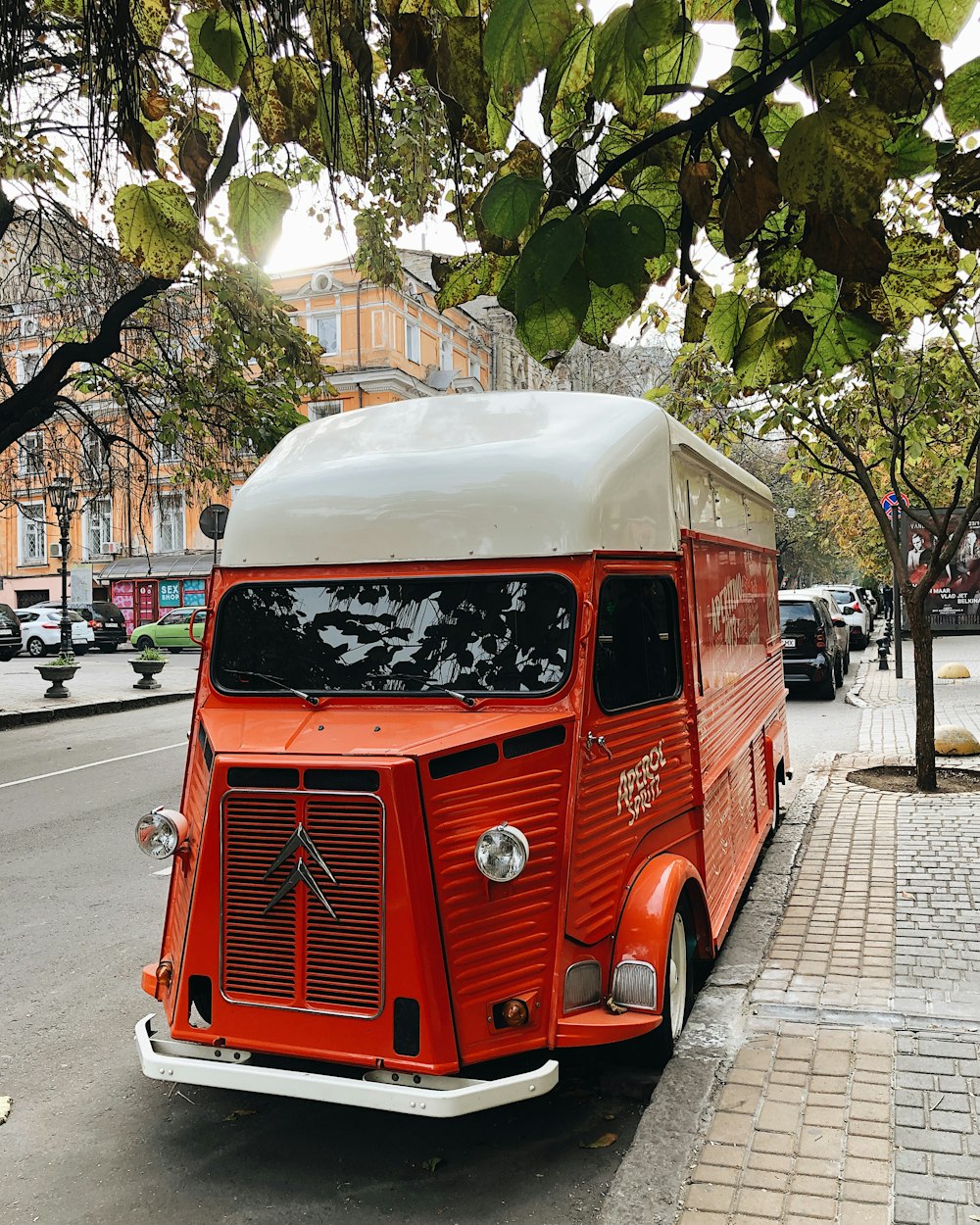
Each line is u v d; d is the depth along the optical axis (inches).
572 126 79.7
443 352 1637.6
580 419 179.0
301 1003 145.3
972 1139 142.6
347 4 83.1
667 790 185.5
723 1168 138.2
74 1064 189.2
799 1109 152.7
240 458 642.2
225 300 477.7
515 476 166.2
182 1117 168.9
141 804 427.2
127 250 92.9
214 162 102.5
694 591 205.5
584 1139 157.0
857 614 1247.5
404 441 183.2
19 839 369.1
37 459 743.1
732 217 71.9
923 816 331.6
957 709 605.0
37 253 550.9
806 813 344.5
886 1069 164.1
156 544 1670.8
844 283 83.4
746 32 77.8
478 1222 136.7
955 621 806.5
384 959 140.3
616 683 168.1
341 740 152.8
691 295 86.1
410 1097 134.7
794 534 1937.7
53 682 795.4
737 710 254.7
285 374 537.3
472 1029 141.4
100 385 597.9
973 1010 185.9
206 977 152.9
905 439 370.6
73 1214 141.6
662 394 417.7
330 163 86.7
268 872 148.3
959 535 358.6
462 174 94.0
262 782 150.0
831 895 258.8
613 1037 147.4
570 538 161.6
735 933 233.3
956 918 237.1
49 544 1739.7
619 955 158.7
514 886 146.3
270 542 181.3
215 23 87.8
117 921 271.6
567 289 70.6
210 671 180.7
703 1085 162.1
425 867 140.5
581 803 153.2
